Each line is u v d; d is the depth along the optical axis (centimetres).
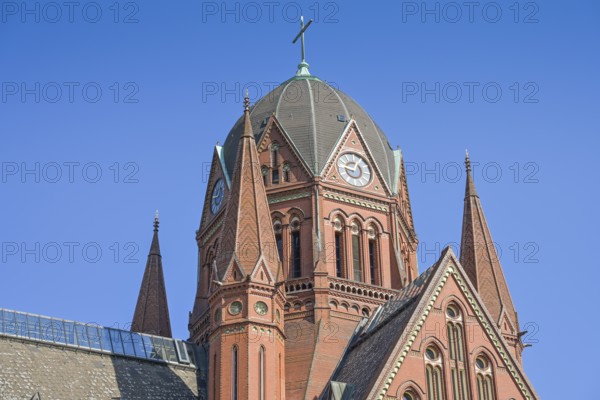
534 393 10406
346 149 13650
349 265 12925
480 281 12775
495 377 10369
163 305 14125
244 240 11269
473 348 10406
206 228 13912
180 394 11631
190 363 12206
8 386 10575
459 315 10538
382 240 13350
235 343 10700
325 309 12300
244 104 12550
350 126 13788
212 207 13975
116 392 11225
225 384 10531
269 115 13925
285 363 11812
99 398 11012
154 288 14188
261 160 13600
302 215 13088
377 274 13112
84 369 11338
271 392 10519
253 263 11081
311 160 13362
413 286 11288
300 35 15200
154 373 11800
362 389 10088
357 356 11256
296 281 12550
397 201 13725
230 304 10894
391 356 9981
